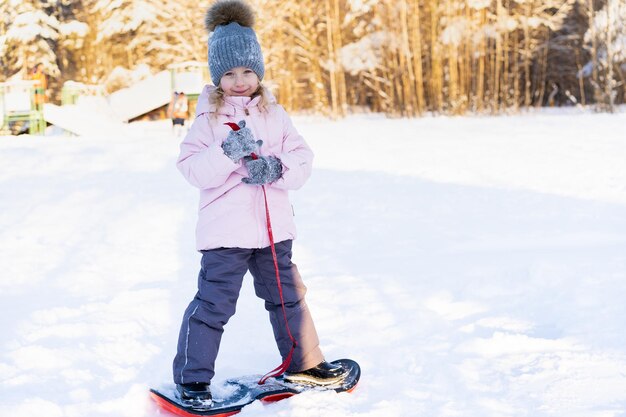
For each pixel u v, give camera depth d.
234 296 2.64
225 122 2.70
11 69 30.25
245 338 3.33
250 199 2.65
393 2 23.94
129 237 5.77
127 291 4.09
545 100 28.05
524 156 10.60
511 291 3.95
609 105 21.95
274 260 2.65
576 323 3.32
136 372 2.88
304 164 2.72
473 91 23.91
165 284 4.30
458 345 3.10
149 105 23.53
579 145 11.82
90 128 16.91
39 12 28.94
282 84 26.28
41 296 4.11
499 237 5.48
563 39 26.47
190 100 21.70
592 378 2.65
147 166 10.02
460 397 2.56
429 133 14.91
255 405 2.50
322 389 2.62
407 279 4.26
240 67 2.73
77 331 3.36
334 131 15.84
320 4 26.23
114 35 31.28
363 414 2.40
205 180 2.58
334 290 4.04
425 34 25.42
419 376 2.79
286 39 26.48
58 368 2.90
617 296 3.68
